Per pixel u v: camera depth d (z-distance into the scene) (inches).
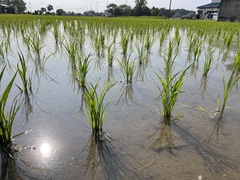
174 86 110.0
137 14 2817.4
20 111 120.0
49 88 154.1
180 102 136.9
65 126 106.0
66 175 75.5
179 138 98.3
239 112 124.6
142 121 112.3
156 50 313.1
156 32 541.0
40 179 73.5
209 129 106.3
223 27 634.2
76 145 91.7
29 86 149.4
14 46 308.5
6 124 83.4
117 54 272.5
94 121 97.3
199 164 82.0
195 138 98.6
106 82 169.2
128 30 516.4
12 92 144.6
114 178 74.7
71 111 121.3
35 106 126.3
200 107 128.8
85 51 286.0
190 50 292.4
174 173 77.4
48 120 111.3
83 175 75.7
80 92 148.2
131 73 166.4
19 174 75.4
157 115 119.0
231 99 143.8
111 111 122.2
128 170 78.5
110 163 81.8
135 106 129.3
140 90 155.0
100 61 234.7
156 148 91.0
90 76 183.5
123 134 100.3
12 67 204.1
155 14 2810.0
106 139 96.3
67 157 84.4
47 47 310.2
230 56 290.5
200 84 172.9
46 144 91.8
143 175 76.3
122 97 141.9
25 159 82.6
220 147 92.4
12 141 92.8
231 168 80.2
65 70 197.8
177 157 85.8
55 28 377.4
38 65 213.0
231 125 110.3
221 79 187.5
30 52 270.1
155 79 180.5
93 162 82.0
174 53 295.3
